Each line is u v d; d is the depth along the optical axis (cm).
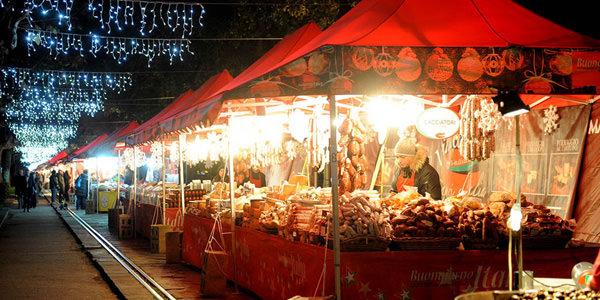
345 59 702
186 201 1750
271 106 1145
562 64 706
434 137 923
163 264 1543
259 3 2267
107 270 1434
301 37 1168
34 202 4134
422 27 729
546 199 1040
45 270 1505
